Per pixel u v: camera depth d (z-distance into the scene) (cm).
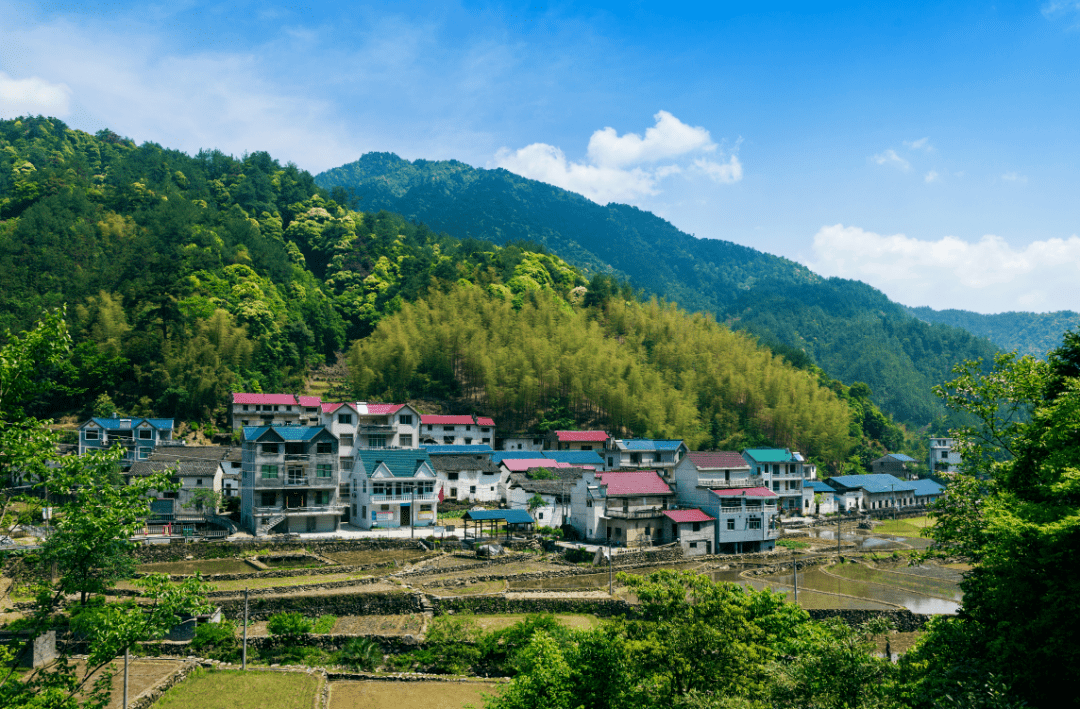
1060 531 2111
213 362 12488
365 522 8019
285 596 5288
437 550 7381
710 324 18500
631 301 19375
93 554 1850
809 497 11631
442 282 17975
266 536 7256
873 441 17575
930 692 2223
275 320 15325
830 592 6550
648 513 8131
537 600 5656
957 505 3048
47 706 1720
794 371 17312
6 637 3816
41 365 1838
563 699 2598
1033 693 2220
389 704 3769
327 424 9438
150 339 12238
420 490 8250
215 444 11069
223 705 3569
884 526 11025
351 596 5388
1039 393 3002
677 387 14912
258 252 17800
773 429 14662
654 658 2803
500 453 10781
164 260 13862
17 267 14538
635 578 3173
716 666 2786
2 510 1866
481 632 4753
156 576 1939
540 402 14050
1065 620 2145
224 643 4472
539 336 14950
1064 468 2311
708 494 8412
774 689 2498
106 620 1753
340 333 16988
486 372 13612
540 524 8581
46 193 17738
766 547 8638
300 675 4059
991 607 2522
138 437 9794
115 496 1838
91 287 14225
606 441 11906
